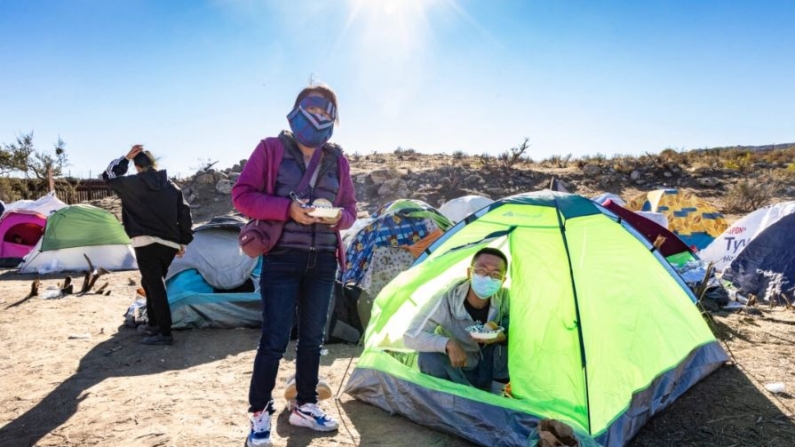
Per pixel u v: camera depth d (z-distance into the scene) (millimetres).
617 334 3697
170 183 5461
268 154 3162
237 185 3131
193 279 6719
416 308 4348
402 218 7125
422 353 3984
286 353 5375
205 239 6926
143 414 3811
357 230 7648
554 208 3871
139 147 5293
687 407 3977
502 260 3828
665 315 4262
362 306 5797
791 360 4902
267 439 3209
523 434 3258
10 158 27875
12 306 7410
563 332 3543
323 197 3232
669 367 4055
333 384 4480
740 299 7191
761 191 16781
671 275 4520
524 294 3875
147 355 5297
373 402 4004
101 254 10789
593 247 3887
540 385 3531
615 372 3525
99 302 7727
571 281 3582
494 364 4043
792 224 7754
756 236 8000
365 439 3451
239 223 7000
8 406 3994
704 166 21031
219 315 6355
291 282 3188
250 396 3215
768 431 3578
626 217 7945
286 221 3129
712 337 4758
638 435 3580
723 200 17812
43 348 5512
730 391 4242
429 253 4473
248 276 6652
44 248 10484
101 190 26609
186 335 6074
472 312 3980
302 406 3545
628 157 23188
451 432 3521
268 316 3172
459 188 18484
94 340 5832
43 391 4297
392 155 26938
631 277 4094
